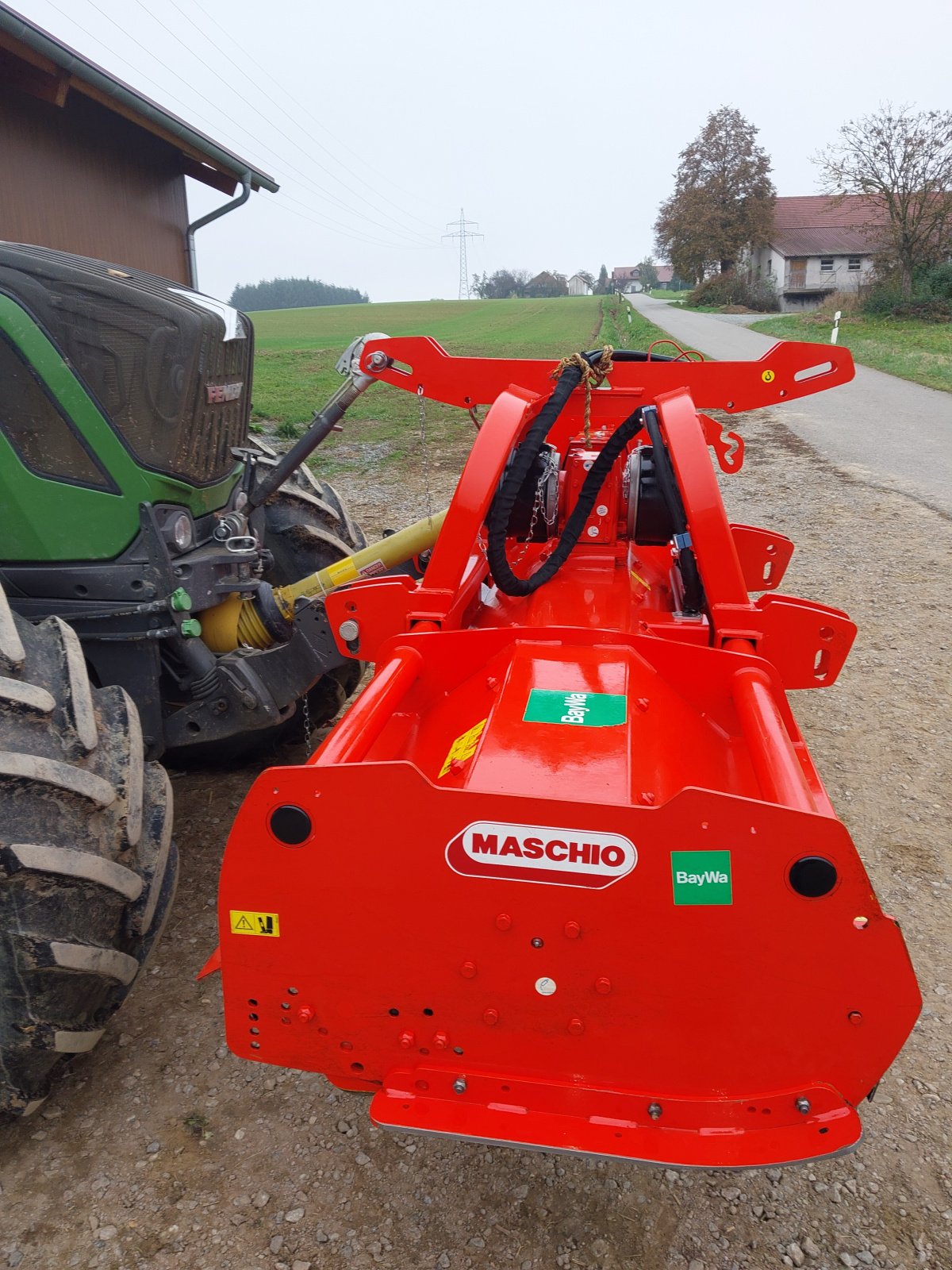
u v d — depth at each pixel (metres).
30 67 5.95
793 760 1.79
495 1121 1.78
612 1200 2.23
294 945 1.83
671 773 2.00
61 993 2.06
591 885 1.66
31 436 2.68
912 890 3.36
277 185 9.16
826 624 2.50
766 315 44.66
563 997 1.74
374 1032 1.86
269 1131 2.40
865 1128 2.43
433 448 11.73
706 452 2.61
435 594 2.63
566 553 2.86
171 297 2.96
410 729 2.40
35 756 2.00
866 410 14.84
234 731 3.14
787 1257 2.10
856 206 37.75
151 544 2.86
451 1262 2.08
